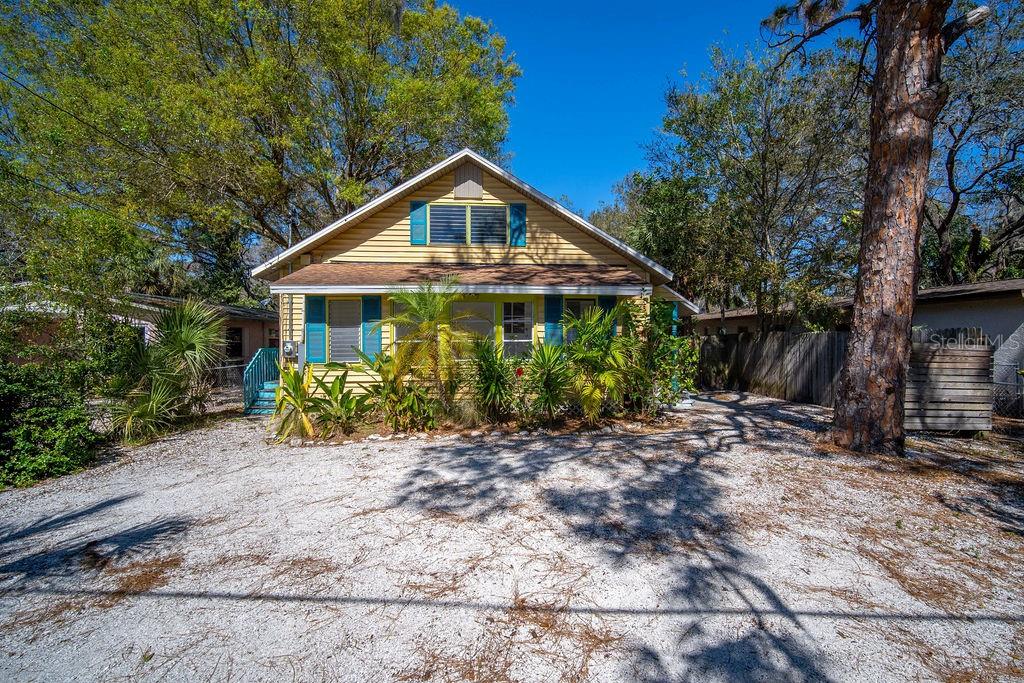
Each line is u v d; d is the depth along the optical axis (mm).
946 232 15953
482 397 8094
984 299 10859
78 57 12039
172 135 12281
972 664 2400
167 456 6750
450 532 4016
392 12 14703
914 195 5824
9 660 2520
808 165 13070
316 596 3092
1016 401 9008
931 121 5738
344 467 5969
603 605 2945
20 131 11281
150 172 12617
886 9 5848
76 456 6156
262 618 2865
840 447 6465
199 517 4438
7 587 3256
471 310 11039
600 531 3984
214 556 3654
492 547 3734
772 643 2572
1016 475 5262
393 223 11258
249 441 7656
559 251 11648
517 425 8148
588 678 2340
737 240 14266
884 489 4848
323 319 9945
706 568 3359
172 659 2512
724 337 15250
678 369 9312
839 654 2479
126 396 7715
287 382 7672
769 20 7898
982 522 4059
